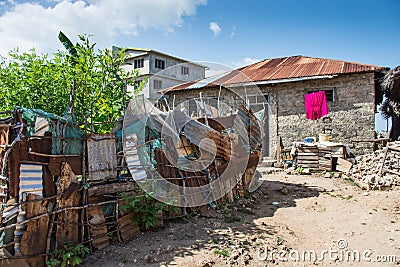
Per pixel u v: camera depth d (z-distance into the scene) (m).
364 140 10.77
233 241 4.27
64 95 5.68
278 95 12.27
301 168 10.24
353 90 11.19
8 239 3.20
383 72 10.86
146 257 3.63
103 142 4.20
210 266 3.56
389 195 6.93
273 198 6.98
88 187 3.90
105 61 6.06
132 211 4.43
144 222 4.51
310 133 11.74
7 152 3.16
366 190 7.75
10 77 5.61
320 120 11.60
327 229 5.08
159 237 4.30
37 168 3.39
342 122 11.31
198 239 4.29
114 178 4.29
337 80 11.41
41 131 3.48
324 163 10.14
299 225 5.25
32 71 5.70
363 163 9.62
